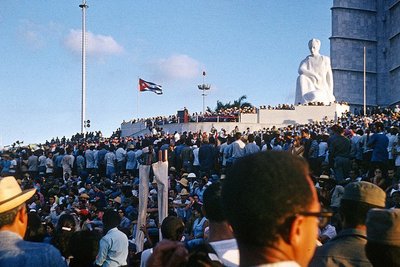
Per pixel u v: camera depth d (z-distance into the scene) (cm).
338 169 2089
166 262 298
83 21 6650
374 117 5141
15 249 423
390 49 8319
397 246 351
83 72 6612
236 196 259
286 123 6131
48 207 2331
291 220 254
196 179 2803
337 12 8425
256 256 260
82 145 4141
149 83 6681
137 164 3434
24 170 3850
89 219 1805
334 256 432
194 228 1555
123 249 878
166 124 6197
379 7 8538
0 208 430
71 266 665
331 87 6769
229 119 6091
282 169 258
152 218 1786
